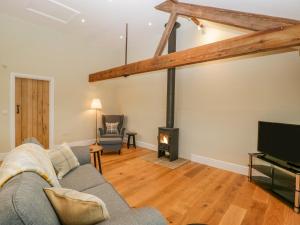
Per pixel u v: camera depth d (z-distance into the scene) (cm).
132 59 557
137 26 435
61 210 98
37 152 165
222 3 299
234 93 346
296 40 190
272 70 301
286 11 272
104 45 569
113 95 612
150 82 513
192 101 410
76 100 521
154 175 326
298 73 278
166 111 448
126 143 573
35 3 341
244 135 335
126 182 296
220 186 284
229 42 238
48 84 469
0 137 393
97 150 296
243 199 246
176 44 432
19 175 109
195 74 403
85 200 95
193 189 274
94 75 513
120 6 348
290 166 242
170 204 234
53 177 145
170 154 402
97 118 573
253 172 326
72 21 413
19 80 421
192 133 411
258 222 199
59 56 478
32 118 443
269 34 207
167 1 327
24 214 75
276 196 253
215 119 373
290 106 285
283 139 256
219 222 199
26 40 420
